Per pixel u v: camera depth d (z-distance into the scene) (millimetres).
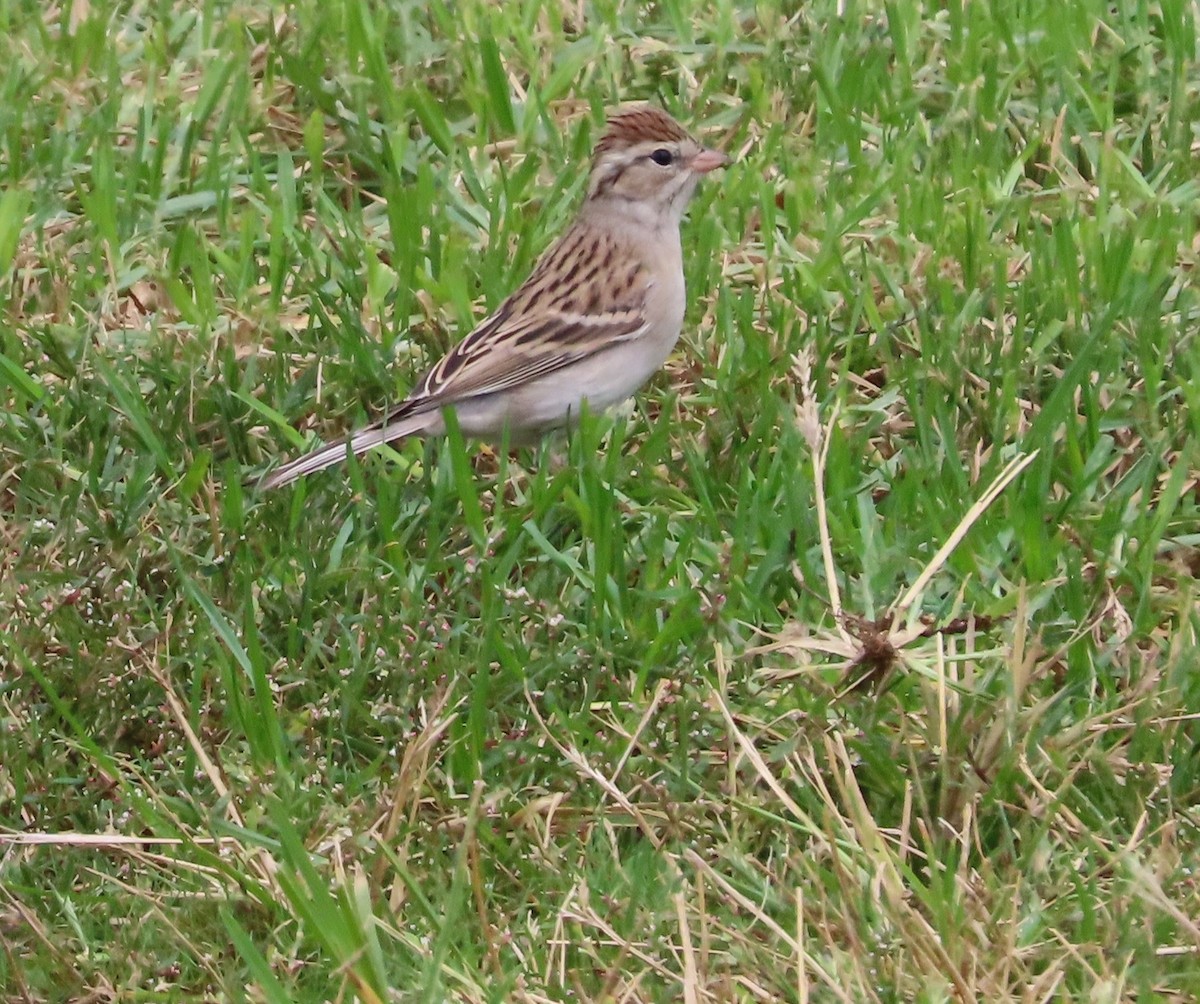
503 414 11742
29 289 13273
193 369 12070
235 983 8234
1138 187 14227
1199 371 12031
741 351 12578
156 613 10336
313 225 14250
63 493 11102
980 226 13328
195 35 15984
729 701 9820
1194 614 10172
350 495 11156
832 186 14102
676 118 15094
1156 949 8242
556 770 9391
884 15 16203
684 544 10672
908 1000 8047
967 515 10234
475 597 10523
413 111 15180
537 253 13867
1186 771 9391
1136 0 16297
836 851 8461
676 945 8461
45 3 16625
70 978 8391
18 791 9297
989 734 9203
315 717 9672
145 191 14352
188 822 9234
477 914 8680
